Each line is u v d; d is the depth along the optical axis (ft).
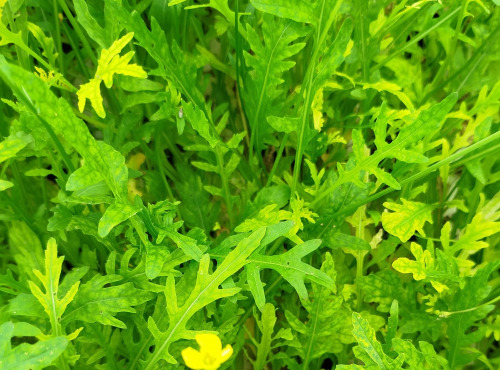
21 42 0.81
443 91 1.21
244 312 0.94
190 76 0.92
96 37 0.83
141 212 0.72
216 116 1.08
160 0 0.99
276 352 1.09
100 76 0.67
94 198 0.71
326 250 1.04
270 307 0.88
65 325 0.74
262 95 0.94
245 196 1.04
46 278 0.66
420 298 0.99
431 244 0.93
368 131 1.17
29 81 0.54
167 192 1.09
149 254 0.72
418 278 0.86
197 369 0.47
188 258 0.79
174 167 1.24
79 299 0.74
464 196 1.11
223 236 1.02
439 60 1.21
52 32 1.08
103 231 0.67
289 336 0.91
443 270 0.88
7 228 1.03
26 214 0.95
